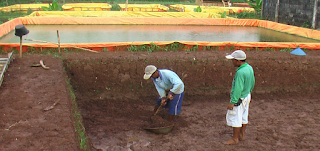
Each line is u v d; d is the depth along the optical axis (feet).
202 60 25.13
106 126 19.47
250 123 20.36
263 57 26.16
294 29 40.68
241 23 48.62
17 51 25.68
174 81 17.40
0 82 16.69
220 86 25.45
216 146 17.11
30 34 36.37
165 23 47.06
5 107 14.24
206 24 47.91
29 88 16.80
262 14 57.52
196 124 20.17
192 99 24.61
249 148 16.88
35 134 12.11
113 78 24.06
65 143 11.69
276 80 26.16
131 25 45.60
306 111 22.71
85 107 22.31
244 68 15.23
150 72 17.03
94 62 23.80
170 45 27.76
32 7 75.31
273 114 22.04
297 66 26.16
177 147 17.04
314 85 26.58
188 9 73.97
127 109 22.31
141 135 18.40
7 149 10.87
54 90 16.81
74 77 23.57
